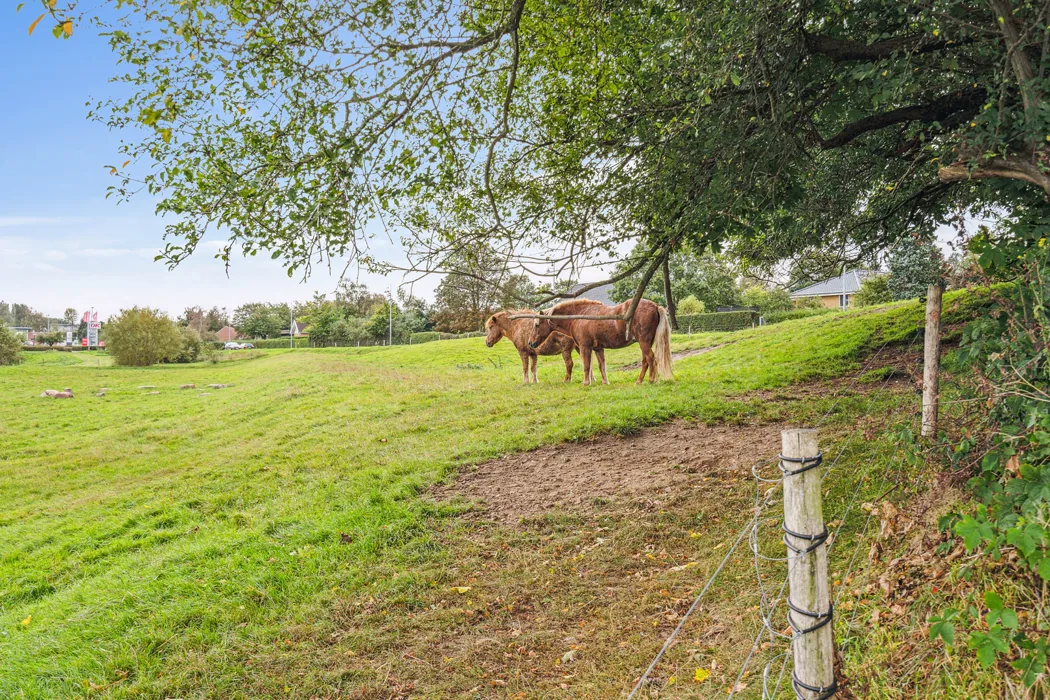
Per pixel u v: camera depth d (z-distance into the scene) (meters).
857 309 21.00
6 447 17.31
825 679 2.48
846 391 10.57
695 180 6.64
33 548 9.00
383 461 10.21
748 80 6.24
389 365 32.25
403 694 4.62
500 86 7.34
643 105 6.89
